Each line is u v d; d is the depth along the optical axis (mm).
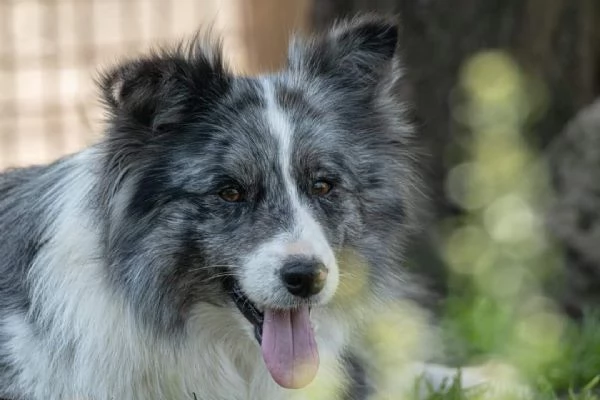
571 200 13953
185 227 9555
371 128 10305
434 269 15047
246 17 20234
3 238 10664
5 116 21312
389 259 10469
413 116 14500
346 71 10398
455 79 15219
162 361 9828
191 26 22750
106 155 9641
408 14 15219
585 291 13969
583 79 15695
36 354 9961
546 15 15352
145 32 22766
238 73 10625
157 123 9602
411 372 11844
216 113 9758
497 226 14547
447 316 14008
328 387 10227
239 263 9312
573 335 12875
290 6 19141
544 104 15461
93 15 22562
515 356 12344
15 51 22312
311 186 9711
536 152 15492
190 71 9727
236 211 9500
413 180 10844
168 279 9641
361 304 10281
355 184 9953
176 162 9617
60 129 21172
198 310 9773
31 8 22547
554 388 11797
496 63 14359
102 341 9734
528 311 13828
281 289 9008
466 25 15180
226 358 10031
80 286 9789
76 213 9906
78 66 22141
